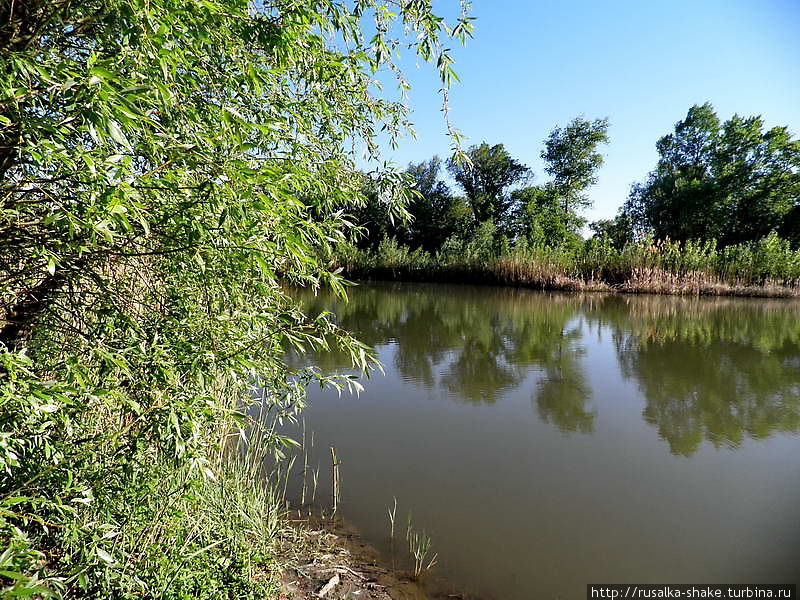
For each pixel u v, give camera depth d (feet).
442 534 10.41
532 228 105.19
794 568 9.48
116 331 6.09
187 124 5.20
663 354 28.22
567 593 8.69
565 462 14.11
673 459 14.46
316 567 9.05
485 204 126.31
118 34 4.86
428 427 16.66
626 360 26.78
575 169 115.55
